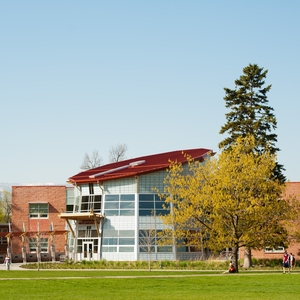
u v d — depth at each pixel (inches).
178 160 3201.3
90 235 3127.5
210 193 1947.6
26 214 3634.4
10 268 2615.7
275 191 2034.9
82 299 1141.1
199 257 2967.5
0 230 3794.3
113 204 3102.9
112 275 1870.1
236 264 1990.7
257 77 2768.2
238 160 2017.7
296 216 2037.4
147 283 1493.6
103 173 3228.3
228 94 2770.7
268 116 2704.2
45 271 2237.9
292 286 1397.6
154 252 2945.4
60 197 3663.9
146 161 3469.5
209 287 1384.1
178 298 1156.5
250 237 1962.4
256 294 1224.8
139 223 3006.9
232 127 2714.1
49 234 3496.6
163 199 3051.2
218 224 1939.0
